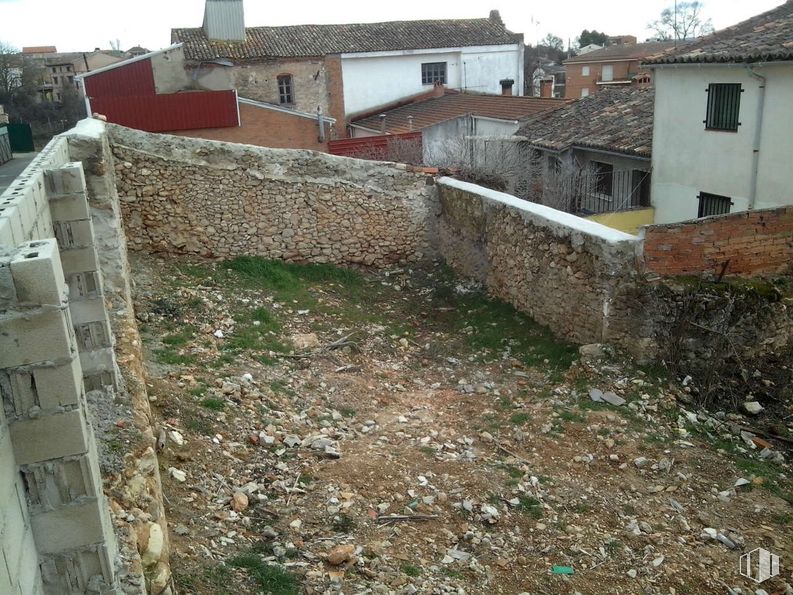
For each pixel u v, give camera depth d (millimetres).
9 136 22734
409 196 13445
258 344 9336
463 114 21281
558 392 8430
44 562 2986
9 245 3568
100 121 11117
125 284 7980
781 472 7230
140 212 11859
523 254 10641
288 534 5477
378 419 7906
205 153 12070
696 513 6375
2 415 2719
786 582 5484
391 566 5238
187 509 5426
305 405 7906
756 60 11492
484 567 5441
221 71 24969
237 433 6836
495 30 30453
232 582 4730
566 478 6793
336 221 13086
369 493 6211
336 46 27047
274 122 19078
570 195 15422
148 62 23453
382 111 28281
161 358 8195
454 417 8070
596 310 9062
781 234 9039
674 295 8680
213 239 12344
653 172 14352
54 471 2902
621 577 5488
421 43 28453
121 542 4012
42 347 2760
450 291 12383
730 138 12500
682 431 7688
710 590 5406
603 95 18422
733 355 8859
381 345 10141
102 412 5340
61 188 5422
